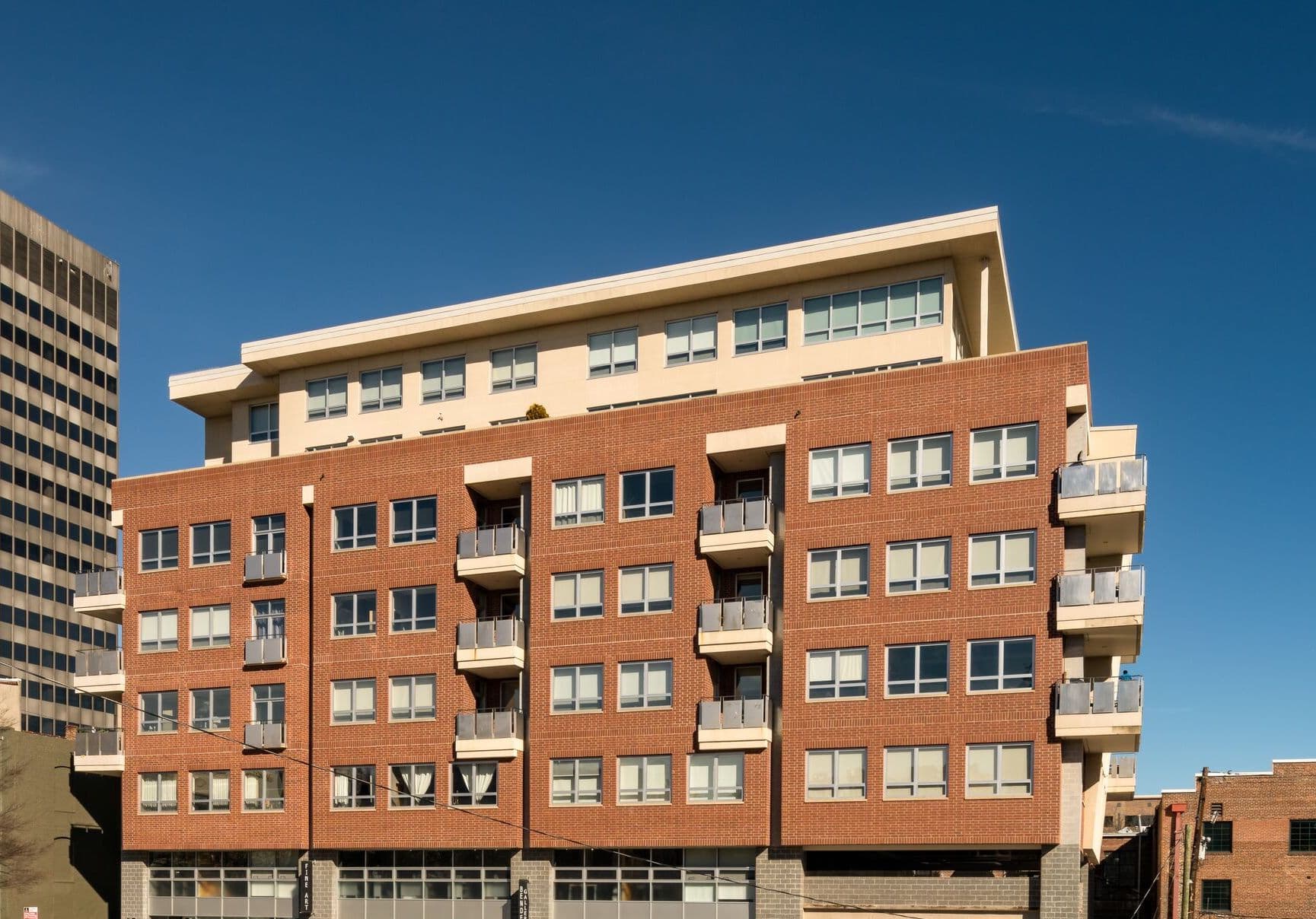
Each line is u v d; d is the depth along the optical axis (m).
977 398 41.72
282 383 56.00
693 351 49.50
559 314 51.03
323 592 50.03
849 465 43.19
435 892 46.97
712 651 43.41
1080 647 39.81
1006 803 39.25
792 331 48.03
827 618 42.50
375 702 48.34
